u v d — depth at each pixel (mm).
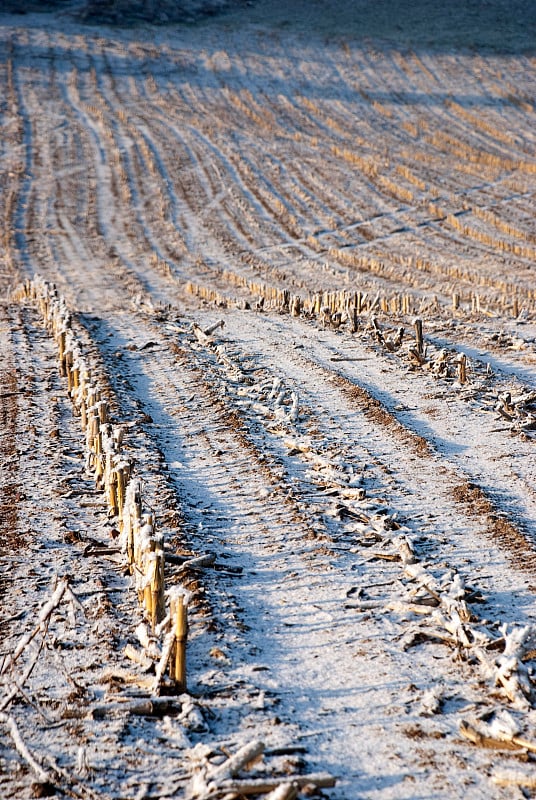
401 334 35312
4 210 91062
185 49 168125
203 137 120188
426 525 18922
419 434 24938
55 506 20438
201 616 15086
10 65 150625
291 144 117312
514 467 22203
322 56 167250
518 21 191625
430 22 191375
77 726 11883
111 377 32031
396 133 125312
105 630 14648
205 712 12219
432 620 14953
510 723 11609
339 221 85875
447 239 78500
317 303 44281
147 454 23828
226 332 40062
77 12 183000
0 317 43938
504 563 17000
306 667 13625
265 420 26922
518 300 52281
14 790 10617
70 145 115688
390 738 11656
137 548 16219
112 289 62812
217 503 20688
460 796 10422
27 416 27703
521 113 136875
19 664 13664
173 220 87375
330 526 19094
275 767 10875
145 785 10625
